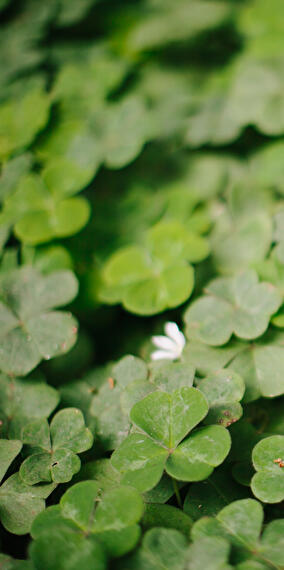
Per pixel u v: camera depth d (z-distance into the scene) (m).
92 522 0.30
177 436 0.31
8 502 0.32
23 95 0.50
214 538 0.29
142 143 0.44
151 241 0.39
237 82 0.48
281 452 0.31
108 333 0.39
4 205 0.42
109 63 0.51
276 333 0.35
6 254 0.40
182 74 0.52
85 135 0.45
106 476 0.32
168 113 0.48
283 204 0.42
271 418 0.34
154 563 0.29
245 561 0.29
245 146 0.46
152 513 0.31
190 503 0.32
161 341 0.36
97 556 0.29
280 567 0.29
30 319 0.36
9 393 0.35
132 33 0.56
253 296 0.36
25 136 0.44
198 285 0.39
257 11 0.56
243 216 0.42
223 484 0.32
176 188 0.44
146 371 0.34
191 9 0.55
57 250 0.40
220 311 0.36
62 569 0.29
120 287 0.39
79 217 0.40
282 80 0.47
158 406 0.32
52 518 0.30
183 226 0.40
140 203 0.43
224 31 0.54
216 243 0.40
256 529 0.30
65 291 0.37
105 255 0.41
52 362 0.37
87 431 0.33
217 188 0.44
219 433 0.31
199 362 0.35
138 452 0.31
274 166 0.44
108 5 0.59
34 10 0.58
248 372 0.34
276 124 0.44
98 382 0.36
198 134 0.46
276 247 0.37
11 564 0.30
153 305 0.37
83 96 0.48
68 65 0.53
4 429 0.34
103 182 0.45
